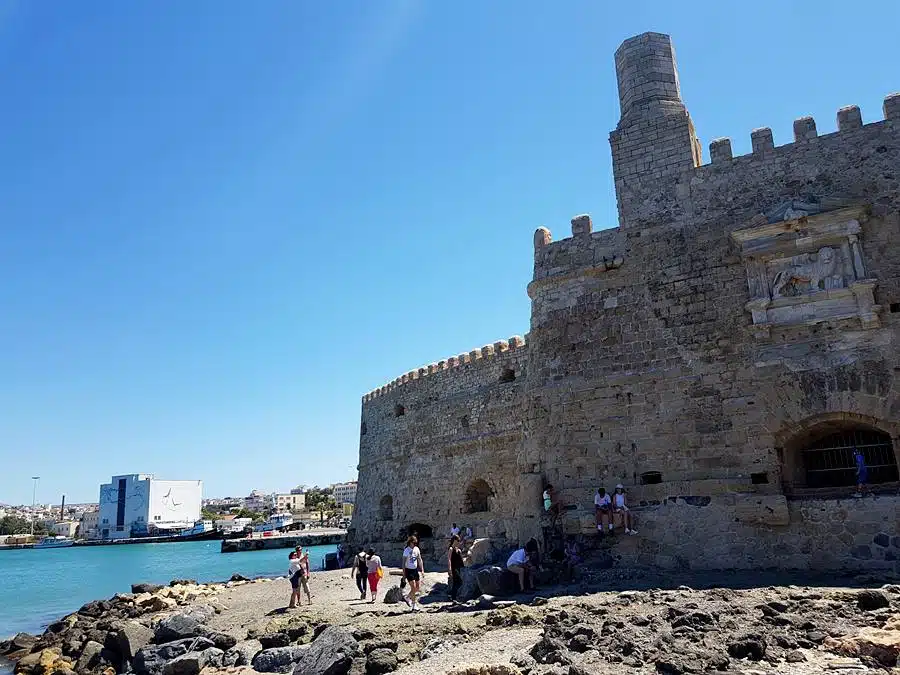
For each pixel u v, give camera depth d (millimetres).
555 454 26609
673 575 22141
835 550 21000
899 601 14594
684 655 11984
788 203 24016
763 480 22828
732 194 25625
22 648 27859
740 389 23766
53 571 81250
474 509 45562
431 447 49406
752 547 22141
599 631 14227
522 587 22609
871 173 23312
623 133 28422
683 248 26047
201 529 181750
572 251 28422
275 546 126125
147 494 195125
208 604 32094
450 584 25281
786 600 15695
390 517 54031
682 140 27141
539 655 13258
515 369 44125
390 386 56406
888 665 11141
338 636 16438
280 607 29469
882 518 20547
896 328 21688
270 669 17812
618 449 25453
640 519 24031
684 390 24750
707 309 25016
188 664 18453
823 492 22141
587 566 24297
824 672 10922
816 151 24438
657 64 28797
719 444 23703
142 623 27609
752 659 11859
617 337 26547
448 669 13344
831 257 23031
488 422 44719
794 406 22750
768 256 24094
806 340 23000
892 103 23531
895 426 21141
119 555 120562
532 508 26469
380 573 29844
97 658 23609
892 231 22453
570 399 26828
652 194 27234
